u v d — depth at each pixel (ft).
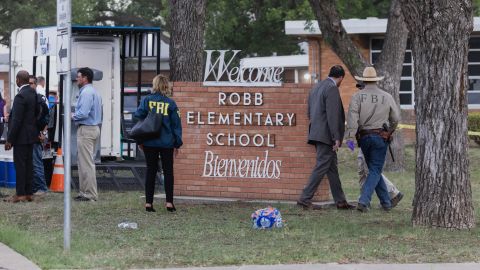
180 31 88.79
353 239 55.88
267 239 56.18
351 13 182.09
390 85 106.01
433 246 53.06
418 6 57.41
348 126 68.33
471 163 116.06
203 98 76.79
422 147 59.41
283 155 75.20
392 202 72.08
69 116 50.44
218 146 76.64
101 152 93.91
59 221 64.54
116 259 49.19
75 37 93.20
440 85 57.82
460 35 57.26
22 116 76.13
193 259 49.26
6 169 91.71
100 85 93.81
